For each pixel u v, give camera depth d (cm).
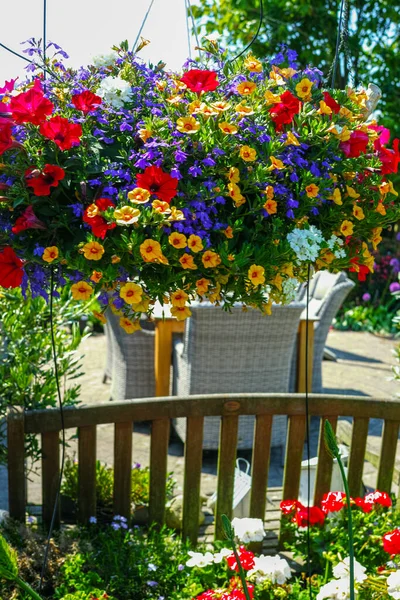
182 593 215
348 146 160
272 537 276
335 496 239
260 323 354
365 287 879
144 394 423
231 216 147
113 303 154
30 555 223
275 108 158
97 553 233
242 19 876
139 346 415
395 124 904
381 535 236
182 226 137
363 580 199
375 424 452
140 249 131
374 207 163
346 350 684
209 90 156
